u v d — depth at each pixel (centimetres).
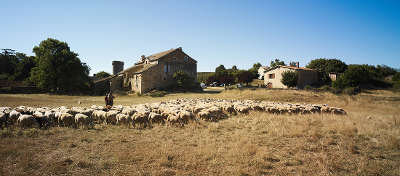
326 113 1631
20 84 4275
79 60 4297
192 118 1226
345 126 1095
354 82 3906
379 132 1026
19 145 758
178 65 4369
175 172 583
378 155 735
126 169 597
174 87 4116
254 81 6719
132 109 1313
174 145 805
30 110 1231
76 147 772
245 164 637
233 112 1541
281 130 1019
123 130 1036
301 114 1534
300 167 633
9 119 1034
